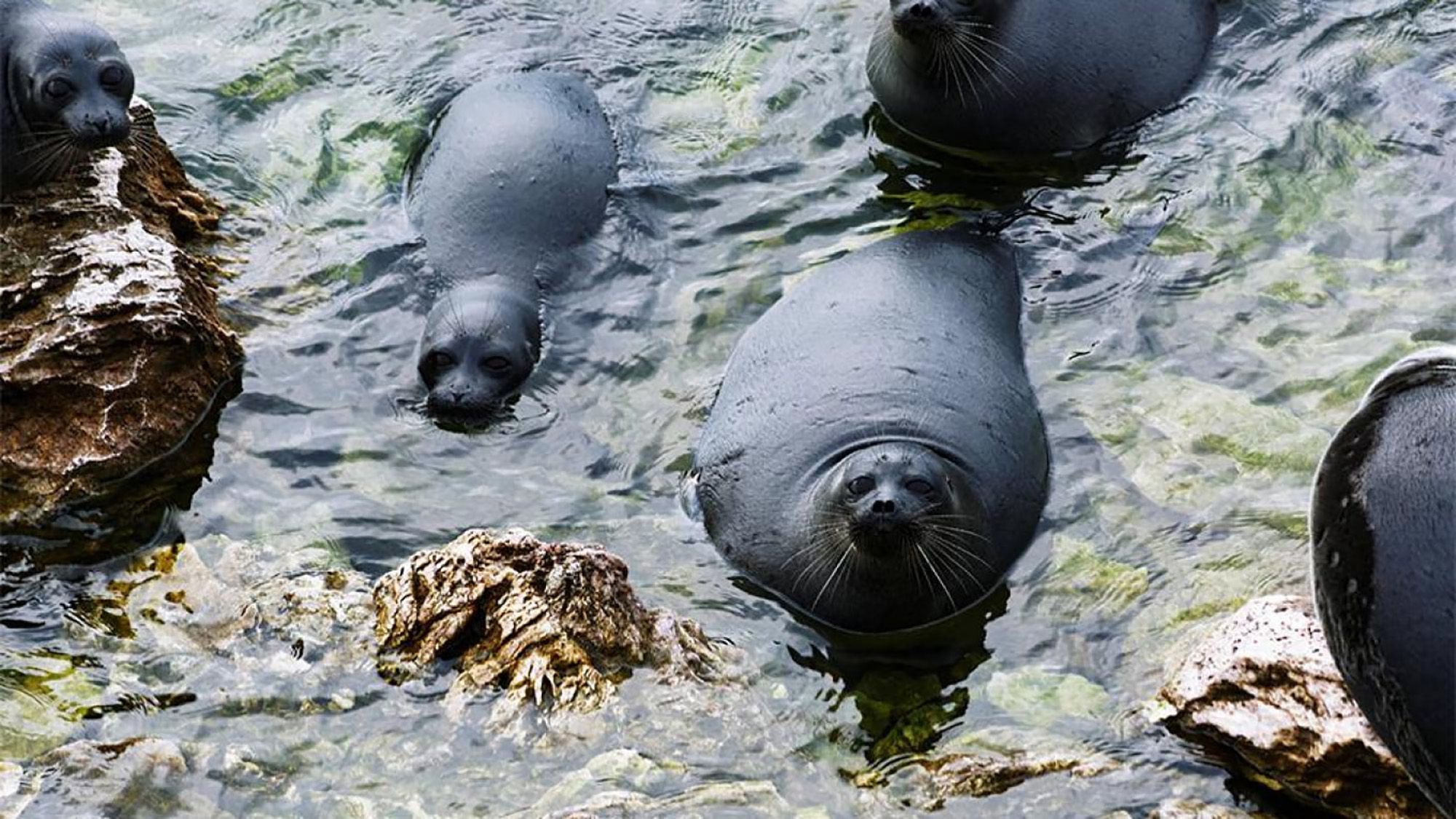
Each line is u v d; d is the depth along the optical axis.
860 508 28.70
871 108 42.72
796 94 43.12
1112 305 36.62
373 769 26.98
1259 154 40.19
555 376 35.69
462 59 44.12
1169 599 30.02
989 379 32.84
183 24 45.59
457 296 36.03
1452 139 40.31
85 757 27.05
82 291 33.88
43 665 29.06
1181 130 41.09
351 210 39.97
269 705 28.14
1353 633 22.66
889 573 29.11
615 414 34.78
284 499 32.84
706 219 39.47
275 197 40.38
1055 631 29.62
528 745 27.25
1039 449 32.84
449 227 38.12
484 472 33.50
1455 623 21.48
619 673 28.55
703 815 25.97
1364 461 22.66
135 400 33.53
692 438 34.09
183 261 35.59
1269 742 26.08
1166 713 27.47
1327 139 40.56
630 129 42.00
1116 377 34.88
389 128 42.22
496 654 28.55
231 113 42.75
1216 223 38.62
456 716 27.78
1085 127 40.97
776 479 31.23
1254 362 35.03
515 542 29.84
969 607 30.20
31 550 31.77
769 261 38.28
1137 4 42.12
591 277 37.81
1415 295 36.41
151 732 27.69
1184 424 33.69
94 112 35.66
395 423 34.66
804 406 32.06
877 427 31.27
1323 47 43.09
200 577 30.92
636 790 26.42
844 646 29.52
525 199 38.34
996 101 40.62
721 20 45.38
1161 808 25.91
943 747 27.31
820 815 26.02
